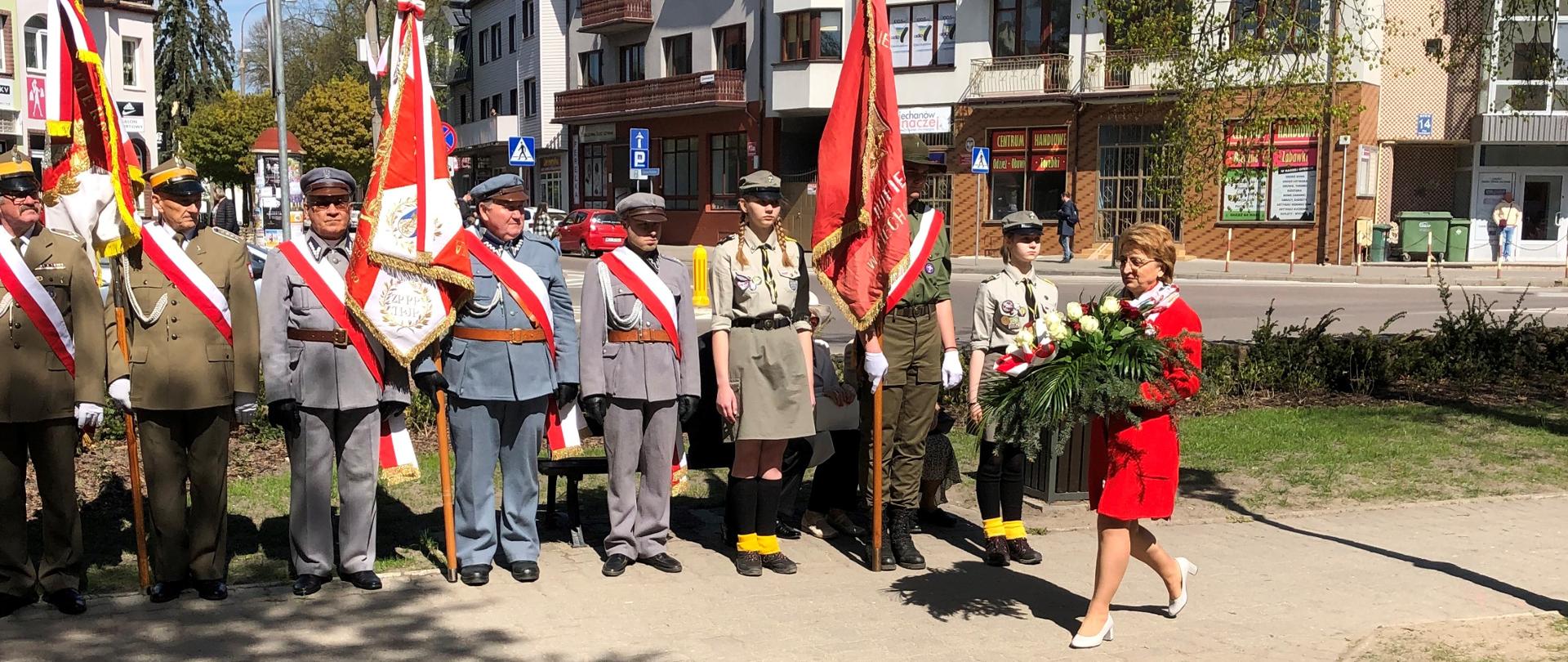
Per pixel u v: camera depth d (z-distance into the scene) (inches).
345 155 1846.7
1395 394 459.2
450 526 232.5
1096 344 196.1
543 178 2004.2
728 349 240.7
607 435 243.1
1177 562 214.1
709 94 1489.9
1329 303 808.9
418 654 194.1
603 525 281.4
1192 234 1191.6
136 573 233.5
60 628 202.2
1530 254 1190.3
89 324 206.8
